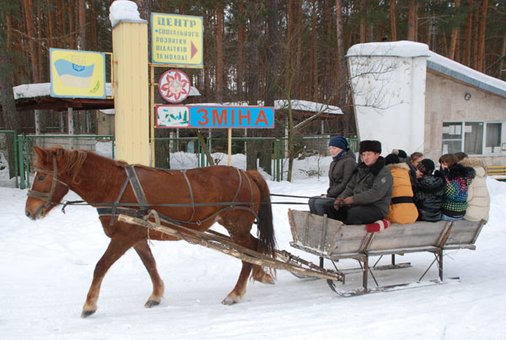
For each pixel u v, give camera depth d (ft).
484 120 52.95
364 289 18.84
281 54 52.21
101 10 94.02
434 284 20.18
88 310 15.79
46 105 52.29
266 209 19.34
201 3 57.82
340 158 21.18
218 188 17.99
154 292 17.43
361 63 47.39
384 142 48.14
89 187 16.46
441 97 51.55
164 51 33.37
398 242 19.57
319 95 94.58
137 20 30.68
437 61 50.06
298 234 20.04
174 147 62.90
